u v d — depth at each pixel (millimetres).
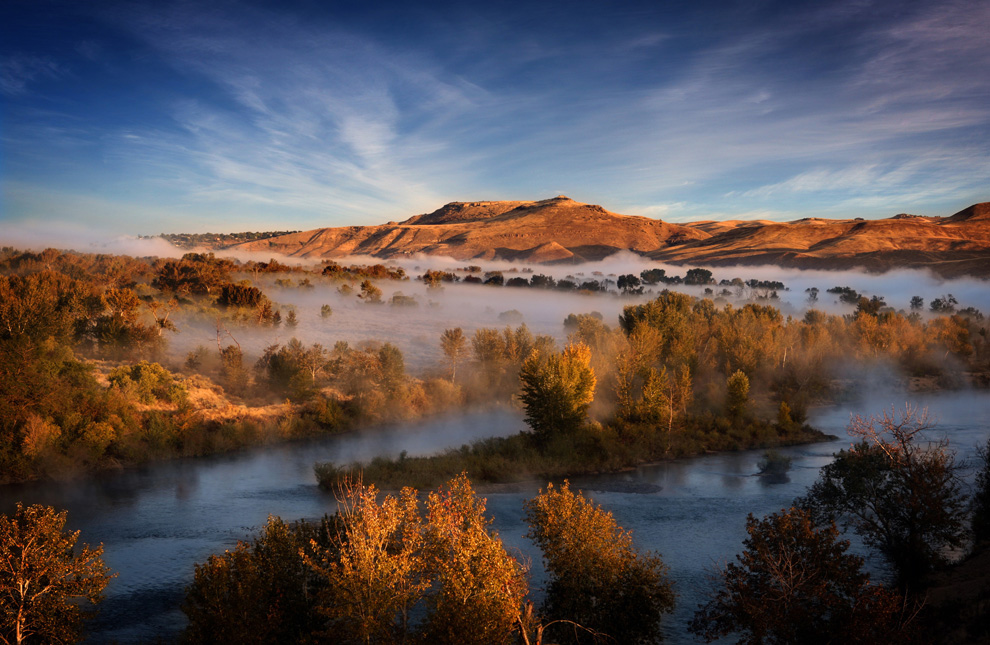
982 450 44938
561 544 22438
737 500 42281
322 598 18578
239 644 17984
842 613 18141
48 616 19297
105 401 51938
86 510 38656
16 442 45406
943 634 19688
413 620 24000
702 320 106875
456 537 19359
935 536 28016
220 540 33812
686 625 24641
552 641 20953
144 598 26969
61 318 72250
